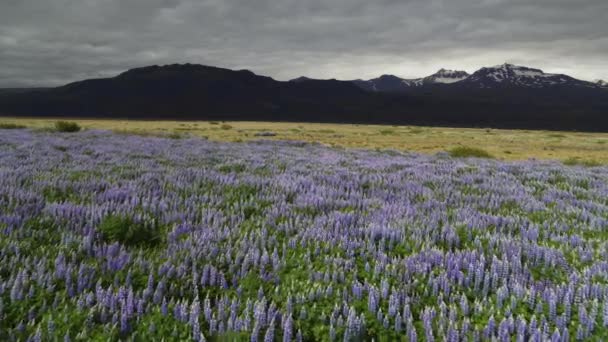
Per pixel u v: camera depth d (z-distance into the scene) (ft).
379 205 26.99
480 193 34.35
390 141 235.20
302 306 12.29
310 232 19.20
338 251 17.21
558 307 12.81
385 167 51.44
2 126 142.72
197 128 351.05
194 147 74.18
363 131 398.62
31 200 22.52
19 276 12.05
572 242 19.72
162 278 13.30
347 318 11.82
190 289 13.01
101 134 109.40
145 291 12.26
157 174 35.35
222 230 19.58
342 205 26.63
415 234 20.06
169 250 16.44
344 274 14.80
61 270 12.98
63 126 125.08
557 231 22.22
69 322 10.81
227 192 29.35
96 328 10.76
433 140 262.88
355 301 12.71
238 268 15.08
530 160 82.74
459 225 21.95
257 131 306.35
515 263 15.70
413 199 30.66
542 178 45.14
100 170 35.91
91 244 16.35
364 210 25.00
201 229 19.60
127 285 12.85
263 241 17.43
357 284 13.57
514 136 369.50
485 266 16.07
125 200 23.56
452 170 49.42
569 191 36.68
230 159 53.31
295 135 265.75
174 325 10.95
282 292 13.44
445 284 13.75
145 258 15.24
